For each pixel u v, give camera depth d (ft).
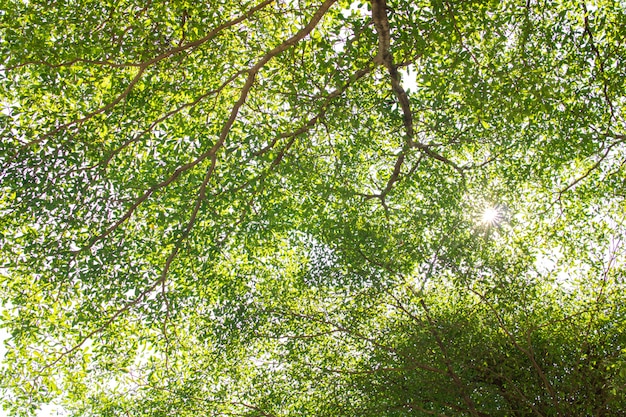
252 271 42.37
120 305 35.55
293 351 41.63
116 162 36.27
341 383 39.55
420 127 39.24
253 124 37.14
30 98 34.32
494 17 30.25
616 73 34.27
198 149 36.09
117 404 41.88
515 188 44.21
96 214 33.65
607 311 38.60
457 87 29.14
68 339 35.01
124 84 35.76
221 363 42.83
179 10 33.37
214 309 40.78
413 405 36.73
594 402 35.55
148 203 35.65
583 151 37.47
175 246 34.63
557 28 33.86
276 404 41.96
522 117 29.71
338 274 40.78
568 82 34.94
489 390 37.04
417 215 40.09
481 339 37.35
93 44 30.86
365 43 31.63
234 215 36.65
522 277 38.63
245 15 28.78
